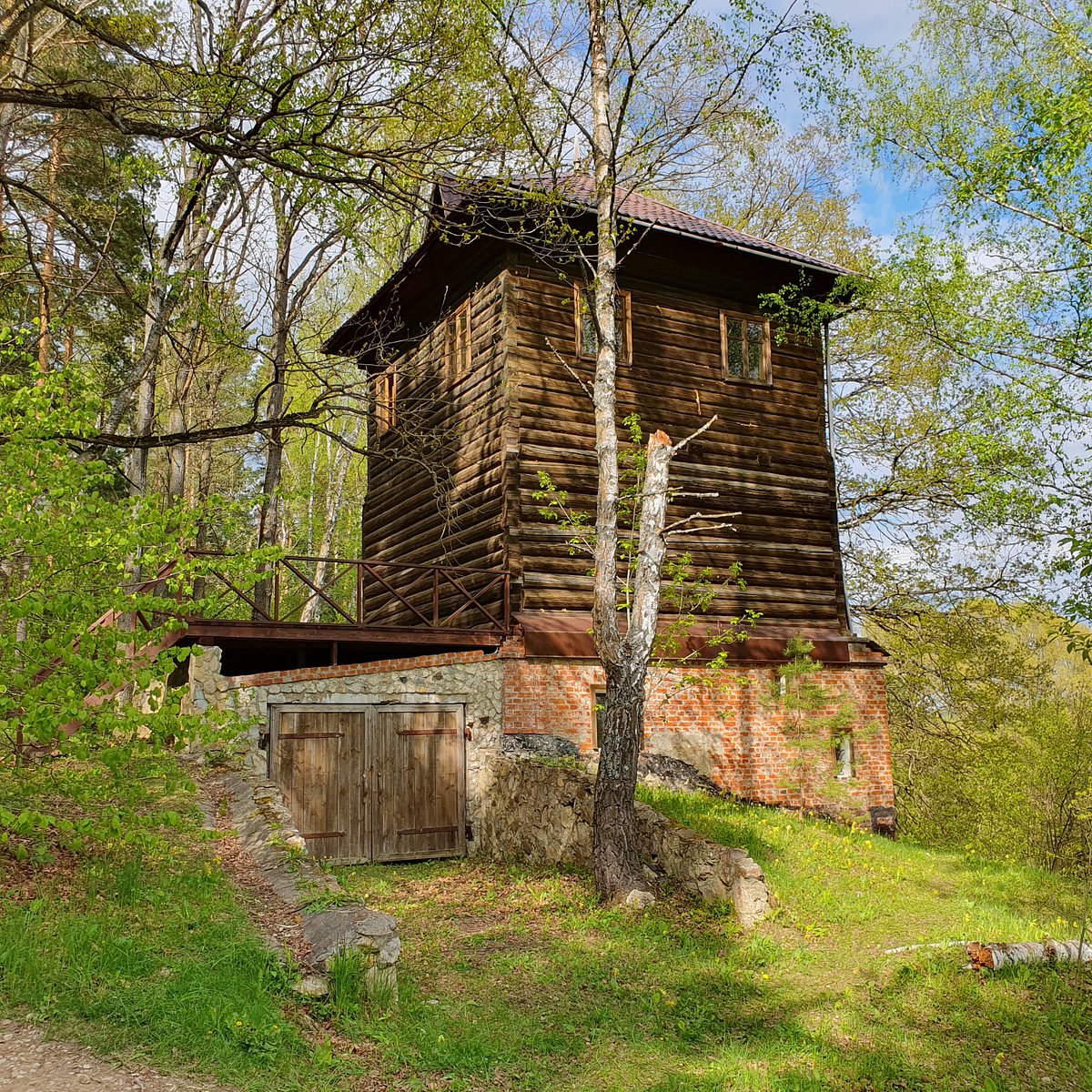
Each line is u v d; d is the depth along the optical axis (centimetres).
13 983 504
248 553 723
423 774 1169
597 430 1013
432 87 958
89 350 1889
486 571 1273
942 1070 584
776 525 1522
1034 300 1381
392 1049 547
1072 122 1196
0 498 622
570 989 694
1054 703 1922
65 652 569
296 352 1214
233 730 654
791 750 1411
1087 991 696
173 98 888
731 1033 634
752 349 1574
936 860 1162
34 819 563
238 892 703
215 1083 462
